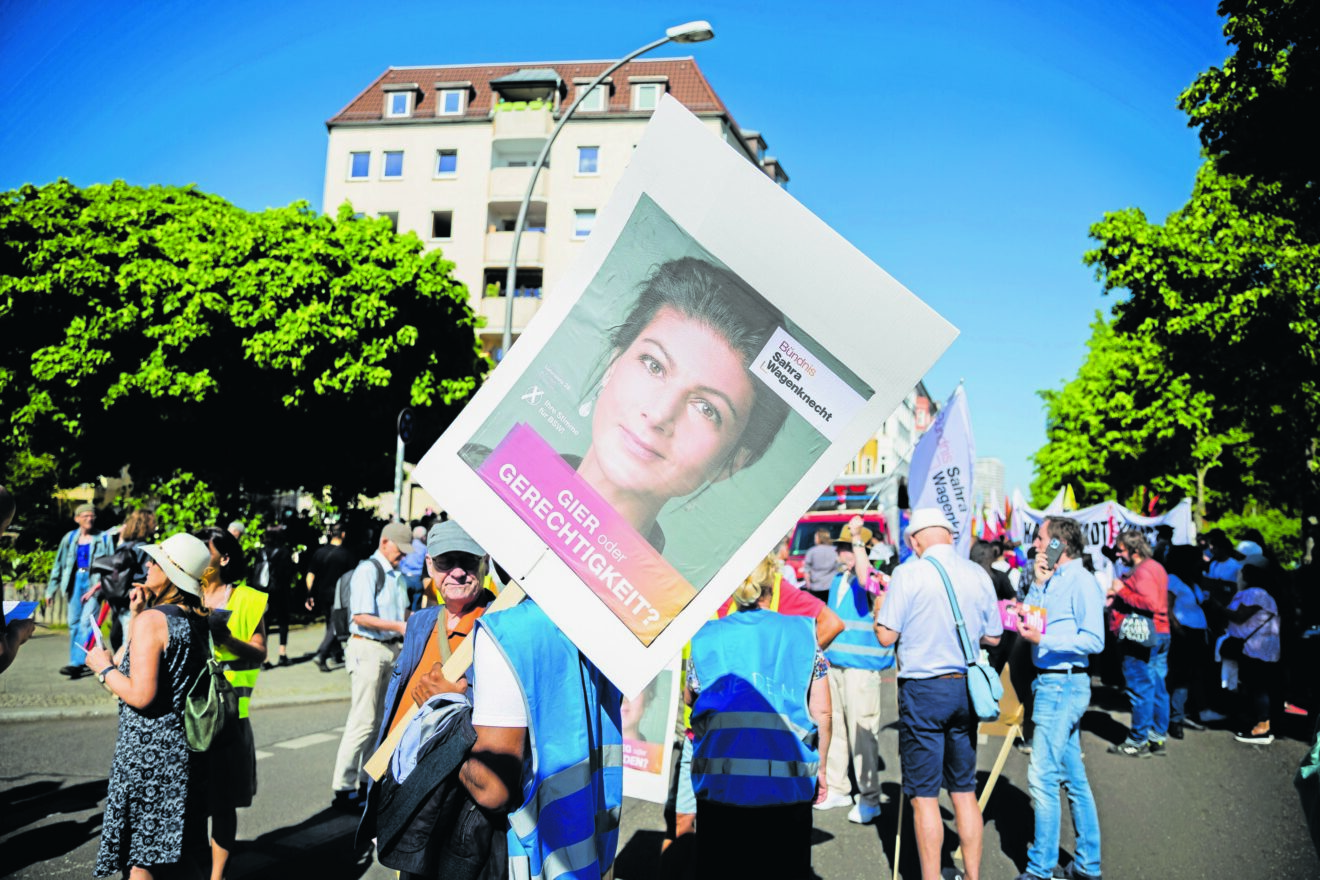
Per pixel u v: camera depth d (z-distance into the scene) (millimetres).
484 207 43219
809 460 2107
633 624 2145
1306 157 10555
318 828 5797
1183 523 13109
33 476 21578
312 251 20266
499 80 43812
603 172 42812
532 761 2395
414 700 2939
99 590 9148
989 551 10250
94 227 20750
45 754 7703
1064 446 43938
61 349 19422
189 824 3916
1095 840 5074
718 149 2146
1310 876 5301
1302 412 18656
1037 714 5168
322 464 22922
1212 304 18391
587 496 2182
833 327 2096
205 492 19656
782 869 3521
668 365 2176
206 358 19844
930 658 4621
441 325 22219
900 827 4734
